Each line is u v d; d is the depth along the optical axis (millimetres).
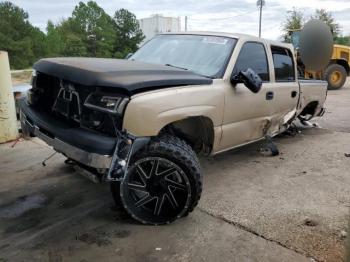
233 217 3750
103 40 36375
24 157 5289
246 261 3084
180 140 3533
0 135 5836
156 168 3414
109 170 3104
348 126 7910
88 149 3104
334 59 14430
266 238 3400
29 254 3129
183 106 3588
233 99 4266
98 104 3207
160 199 3525
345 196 4309
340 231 3533
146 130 3262
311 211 3920
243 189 4438
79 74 3273
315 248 3260
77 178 4605
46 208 3887
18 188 4324
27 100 4164
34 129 3799
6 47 27750
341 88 14898
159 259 3090
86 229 3498
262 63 4984
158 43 5016
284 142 6523
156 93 3379
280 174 4949
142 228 3514
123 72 3334
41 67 3793
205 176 4816
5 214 3756
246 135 4723
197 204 3668
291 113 5820
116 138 3143
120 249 3209
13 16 28891
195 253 3172
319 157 5695
